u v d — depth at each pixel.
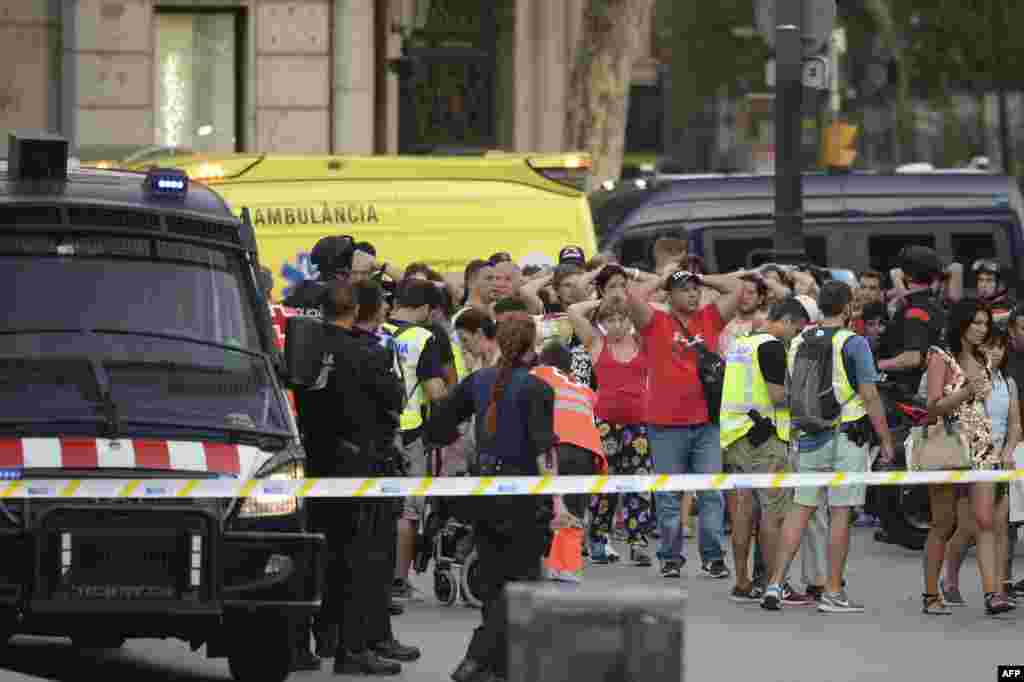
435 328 46.50
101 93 90.06
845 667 39.28
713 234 76.94
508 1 113.88
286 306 46.50
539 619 21.36
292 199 64.00
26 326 35.25
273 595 33.50
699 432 50.25
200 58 91.75
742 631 43.50
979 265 65.19
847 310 46.00
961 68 179.88
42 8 91.19
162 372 35.09
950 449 45.22
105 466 33.22
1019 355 50.38
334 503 37.72
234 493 33.47
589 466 46.16
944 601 46.62
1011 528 48.88
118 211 36.62
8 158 37.38
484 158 66.06
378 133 95.50
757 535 48.41
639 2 100.88
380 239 64.69
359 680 37.25
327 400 37.41
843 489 45.94
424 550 46.66
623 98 101.00
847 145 81.38
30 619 32.44
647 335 50.38
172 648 40.28
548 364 46.94
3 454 33.09
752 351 47.53
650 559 53.94
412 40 95.19
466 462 46.28
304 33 92.19
